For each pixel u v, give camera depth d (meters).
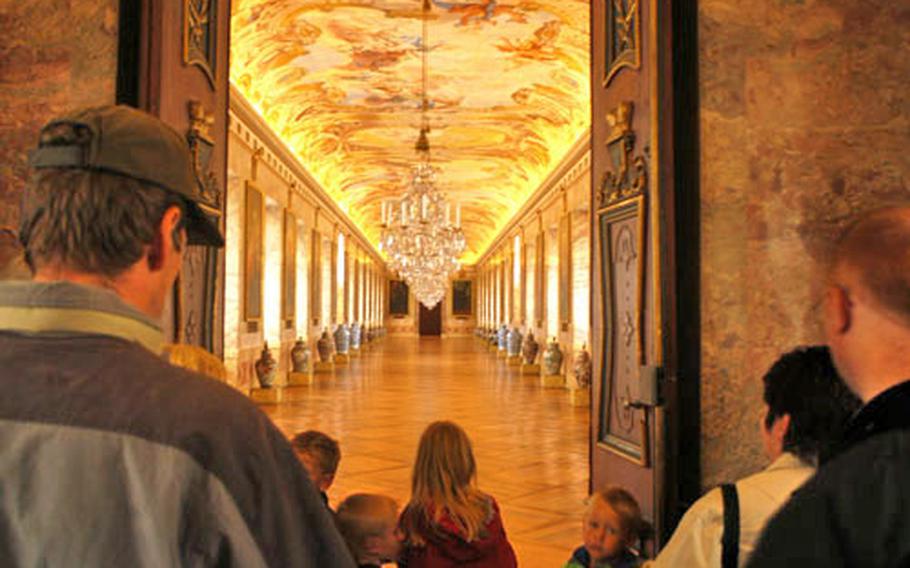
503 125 18.80
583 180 16.12
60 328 1.06
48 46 4.42
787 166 4.64
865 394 1.09
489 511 3.45
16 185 4.41
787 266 4.61
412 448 10.34
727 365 4.54
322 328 24.44
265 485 1.01
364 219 35.53
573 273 17.31
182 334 4.42
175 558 0.96
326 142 20.56
